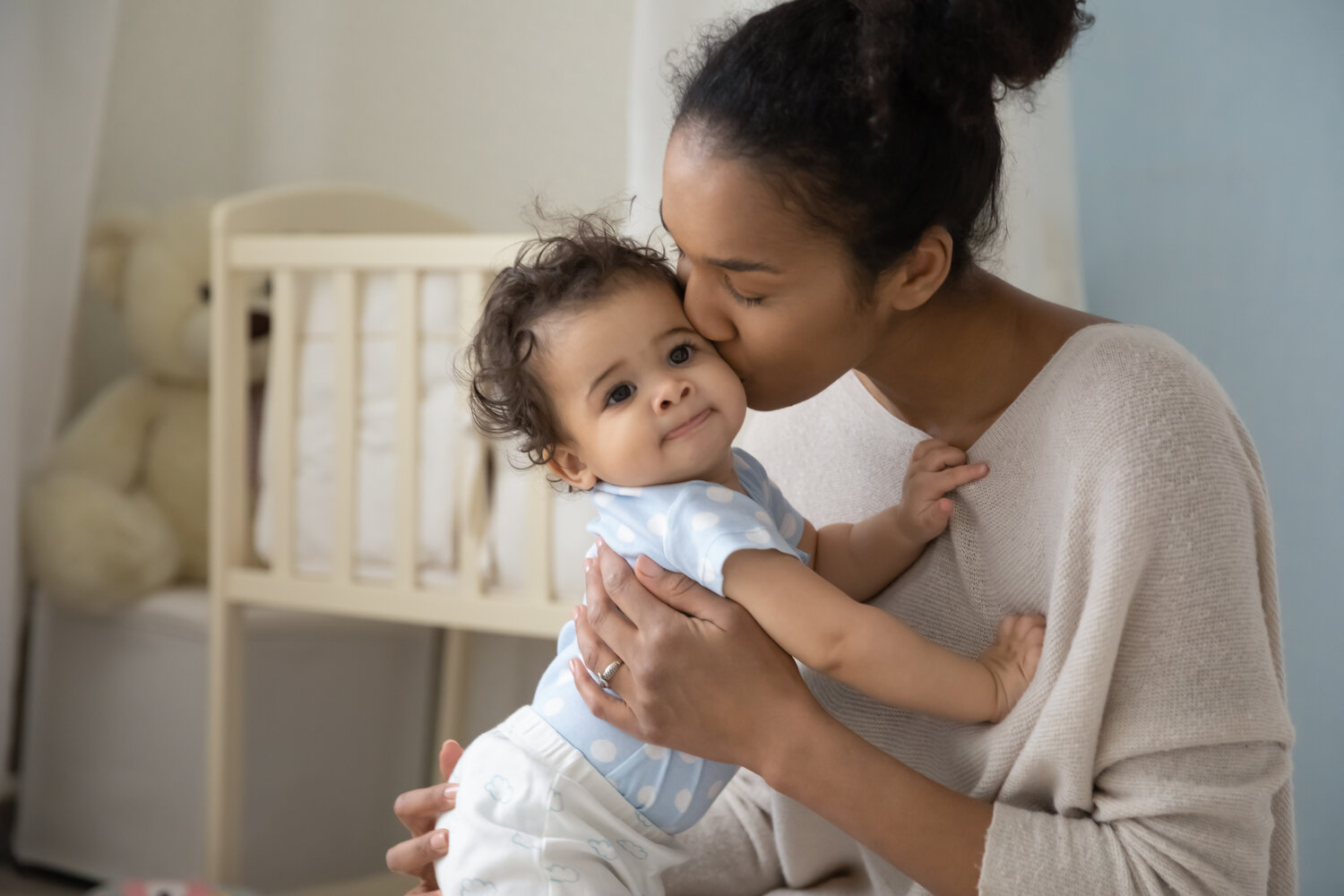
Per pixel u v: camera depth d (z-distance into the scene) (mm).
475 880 859
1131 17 1883
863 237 735
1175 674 715
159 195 2656
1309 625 1788
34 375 2244
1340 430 1769
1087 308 1945
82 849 2184
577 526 1745
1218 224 1846
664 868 909
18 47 2076
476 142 2471
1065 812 755
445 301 1835
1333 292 1771
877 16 703
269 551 1963
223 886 1934
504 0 2434
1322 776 1779
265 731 2082
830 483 1020
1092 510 739
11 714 2188
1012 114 1403
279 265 1910
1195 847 703
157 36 2643
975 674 778
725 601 802
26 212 2109
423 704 2305
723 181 727
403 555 1833
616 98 2350
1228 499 728
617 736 875
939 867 736
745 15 1180
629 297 865
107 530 2100
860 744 761
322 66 2586
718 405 845
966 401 860
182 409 2301
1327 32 1761
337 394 1878
